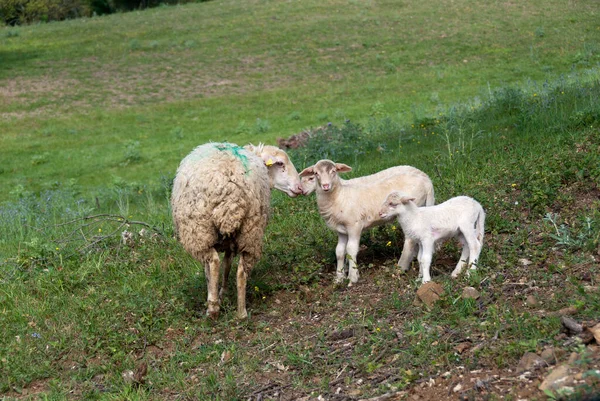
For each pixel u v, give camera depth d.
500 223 7.32
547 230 6.87
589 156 8.61
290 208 9.70
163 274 7.79
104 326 6.56
